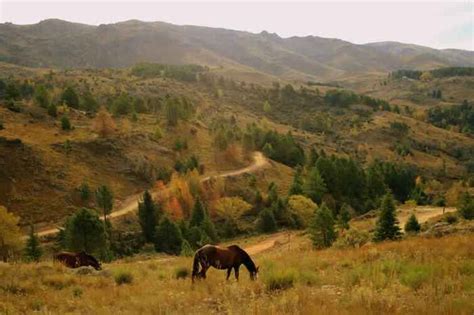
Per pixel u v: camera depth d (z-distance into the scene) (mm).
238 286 13055
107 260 56781
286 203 94562
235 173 110938
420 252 16516
